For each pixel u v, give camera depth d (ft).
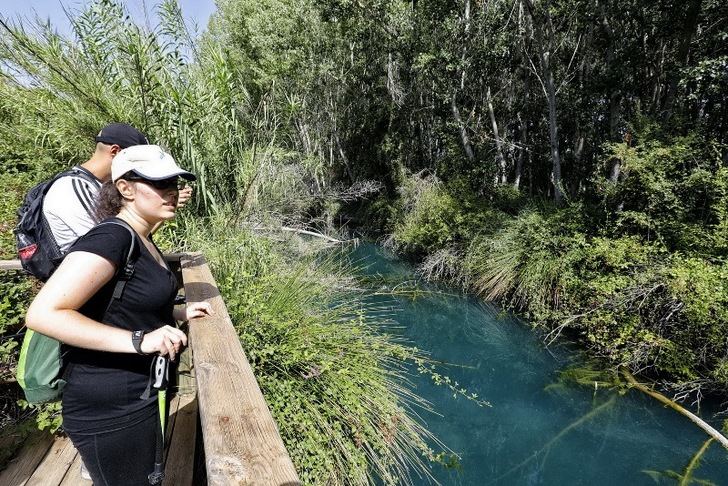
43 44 16.60
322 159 50.96
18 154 17.98
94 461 4.19
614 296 20.93
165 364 4.21
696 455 14.90
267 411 4.09
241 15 52.37
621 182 24.32
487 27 36.45
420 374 20.01
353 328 13.00
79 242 3.82
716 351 17.89
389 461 11.50
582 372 20.21
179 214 16.38
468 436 16.05
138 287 4.09
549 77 30.86
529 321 25.32
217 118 18.22
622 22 30.32
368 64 52.13
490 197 36.19
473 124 40.81
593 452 15.72
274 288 12.91
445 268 33.45
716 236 19.66
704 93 24.61
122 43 15.90
